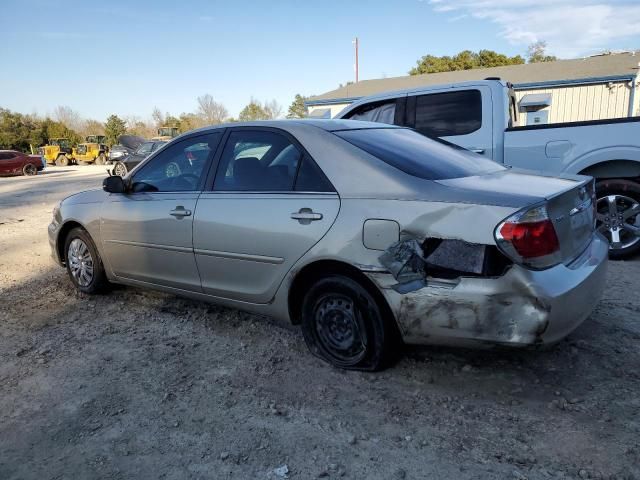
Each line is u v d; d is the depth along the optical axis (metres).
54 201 13.88
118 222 4.44
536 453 2.49
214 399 3.11
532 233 2.66
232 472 2.46
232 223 3.62
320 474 2.41
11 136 62.25
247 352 3.73
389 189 3.04
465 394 3.04
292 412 2.94
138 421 2.90
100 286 4.96
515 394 3.01
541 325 2.63
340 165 3.27
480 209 2.73
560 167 5.52
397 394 3.07
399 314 2.96
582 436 2.59
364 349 3.24
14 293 5.32
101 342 3.99
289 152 3.54
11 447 2.71
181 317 4.45
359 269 3.05
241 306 3.80
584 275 2.87
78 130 86.69
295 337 3.94
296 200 3.35
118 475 2.46
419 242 2.87
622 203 5.41
